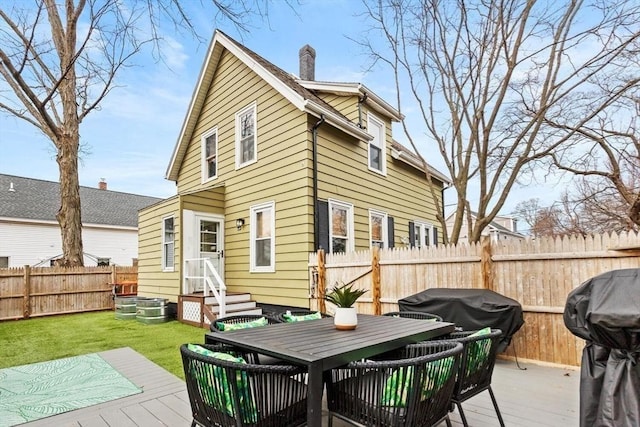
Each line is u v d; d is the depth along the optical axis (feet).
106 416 9.87
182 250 25.50
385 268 19.63
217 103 30.04
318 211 22.82
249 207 26.17
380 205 29.45
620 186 18.12
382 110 29.91
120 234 59.26
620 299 6.27
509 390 11.63
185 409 10.30
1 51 22.66
